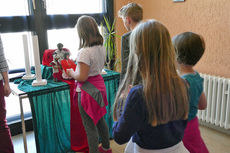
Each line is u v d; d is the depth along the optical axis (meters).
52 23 2.78
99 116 1.92
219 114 2.61
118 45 3.40
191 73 1.21
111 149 2.19
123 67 1.86
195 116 1.29
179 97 0.91
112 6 3.26
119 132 0.93
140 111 0.89
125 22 1.97
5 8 2.46
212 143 2.46
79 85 1.90
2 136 1.81
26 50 2.20
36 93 1.89
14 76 2.33
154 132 0.93
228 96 2.42
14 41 2.57
